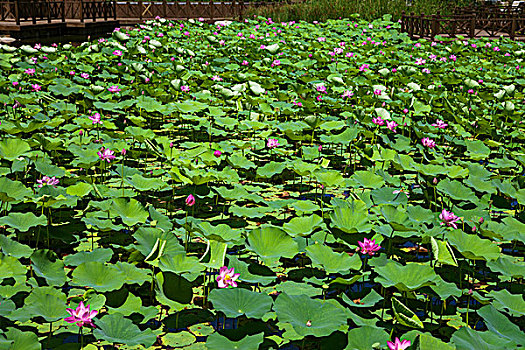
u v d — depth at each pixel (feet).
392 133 17.65
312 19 57.21
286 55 33.53
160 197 12.28
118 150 13.60
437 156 14.60
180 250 8.64
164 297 7.65
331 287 8.75
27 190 10.27
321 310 7.00
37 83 20.99
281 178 14.06
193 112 18.26
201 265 8.03
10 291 7.69
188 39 41.04
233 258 8.66
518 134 17.19
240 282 8.56
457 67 31.12
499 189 11.69
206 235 8.91
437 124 16.89
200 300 8.37
